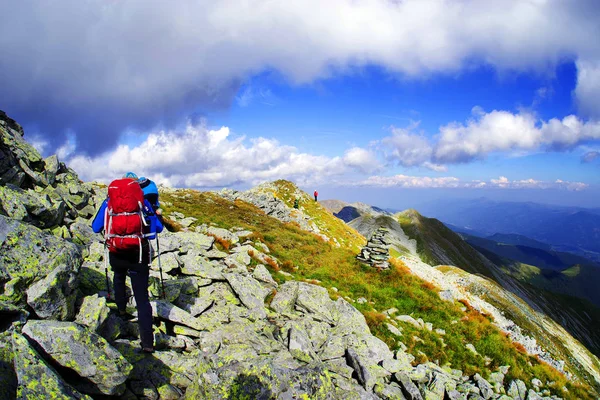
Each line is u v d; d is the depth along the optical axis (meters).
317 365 8.56
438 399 12.65
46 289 6.33
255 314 12.61
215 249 20.14
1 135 12.16
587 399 20.23
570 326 148.75
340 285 24.05
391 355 14.18
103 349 6.25
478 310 29.28
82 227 12.22
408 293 25.52
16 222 7.00
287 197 83.38
